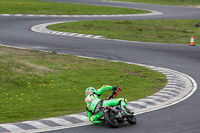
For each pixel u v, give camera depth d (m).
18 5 177.25
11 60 73.12
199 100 49.59
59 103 48.50
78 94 54.12
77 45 99.88
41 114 42.97
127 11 185.25
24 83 59.22
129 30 128.75
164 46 100.06
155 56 86.56
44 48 94.81
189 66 76.06
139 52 91.38
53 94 53.75
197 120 39.53
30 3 186.38
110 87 38.06
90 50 93.38
